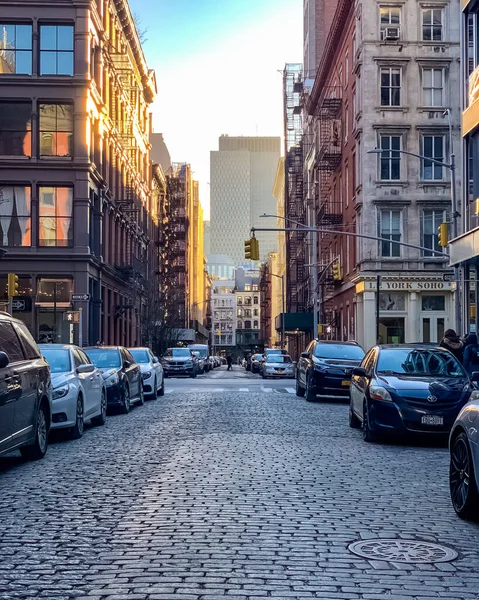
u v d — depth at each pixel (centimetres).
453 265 2516
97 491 873
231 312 18038
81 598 500
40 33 4134
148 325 6066
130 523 713
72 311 3725
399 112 4178
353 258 4525
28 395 1059
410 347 1453
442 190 4175
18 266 4075
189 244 11288
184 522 715
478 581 541
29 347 1138
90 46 4216
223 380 4125
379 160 4175
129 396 1947
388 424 1266
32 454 1119
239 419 1722
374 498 834
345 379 2198
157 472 1002
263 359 4888
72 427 1357
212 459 1112
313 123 6450
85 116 4119
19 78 4081
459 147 4188
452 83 4191
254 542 642
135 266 5409
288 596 503
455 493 758
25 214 4116
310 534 670
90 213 4266
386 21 4203
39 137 4122
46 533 677
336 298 5291
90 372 1493
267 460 1102
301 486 899
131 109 5781
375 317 4141
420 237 4169
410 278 4138
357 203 4244
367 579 542
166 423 1645
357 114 4306
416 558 598
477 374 995
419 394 1270
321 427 1562
